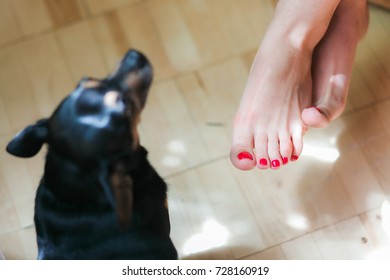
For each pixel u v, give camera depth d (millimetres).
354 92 1740
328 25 1534
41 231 1263
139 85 1174
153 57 1820
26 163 1725
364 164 1666
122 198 1047
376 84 1741
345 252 1593
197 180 1687
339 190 1650
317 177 1668
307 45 1473
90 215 1199
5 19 1894
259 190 1670
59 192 1189
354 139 1691
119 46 1838
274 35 1481
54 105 1783
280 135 1471
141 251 1257
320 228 1622
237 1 1878
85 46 1845
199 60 1815
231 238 1629
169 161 1708
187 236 1639
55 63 1832
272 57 1472
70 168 1134
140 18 1867
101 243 1236
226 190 1675
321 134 1706
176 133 1736
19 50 1852
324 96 1497
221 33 1843
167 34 1848
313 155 1687
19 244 1650
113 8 1882
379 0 1777
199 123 1745
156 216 1291
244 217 1646
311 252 1599
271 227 1632
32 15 1893
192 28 1852
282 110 1473
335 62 1524
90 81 1141
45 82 1812
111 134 1086
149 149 1720
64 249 1245
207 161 1705
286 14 1473
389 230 1603
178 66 1811
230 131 1729
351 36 1550
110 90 1122
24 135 1156
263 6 1865
